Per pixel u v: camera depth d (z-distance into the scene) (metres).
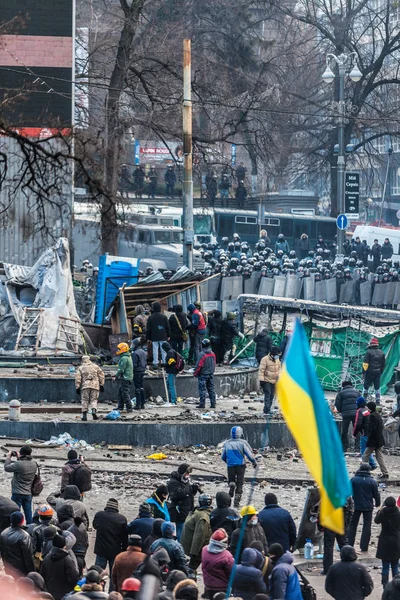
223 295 131.75
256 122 167.12
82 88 132.50
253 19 190.50
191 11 177.12
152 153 195.50
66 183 51.84
